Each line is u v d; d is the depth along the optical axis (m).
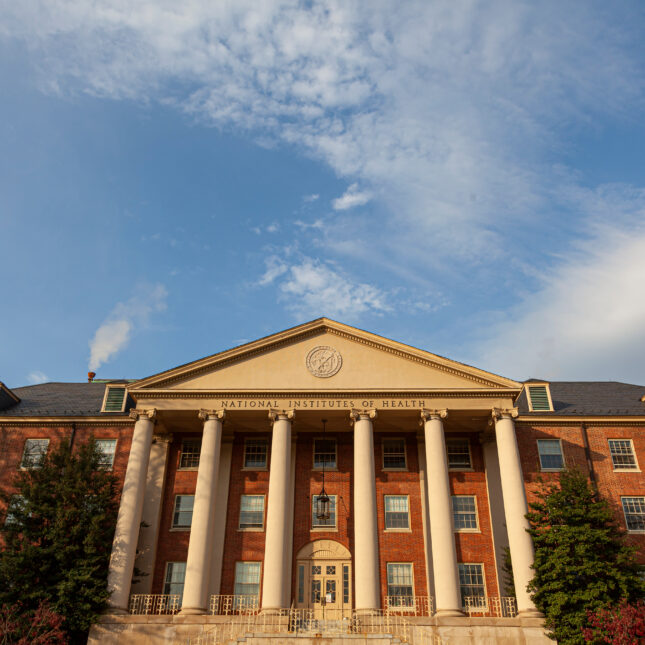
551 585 28.81
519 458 36.06
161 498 37.03
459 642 28.56
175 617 29.73
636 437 38.31
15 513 31.66
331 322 37.28
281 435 34.62
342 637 26.30
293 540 36.25
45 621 27.22
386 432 38.97
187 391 35.75
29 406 41.72
